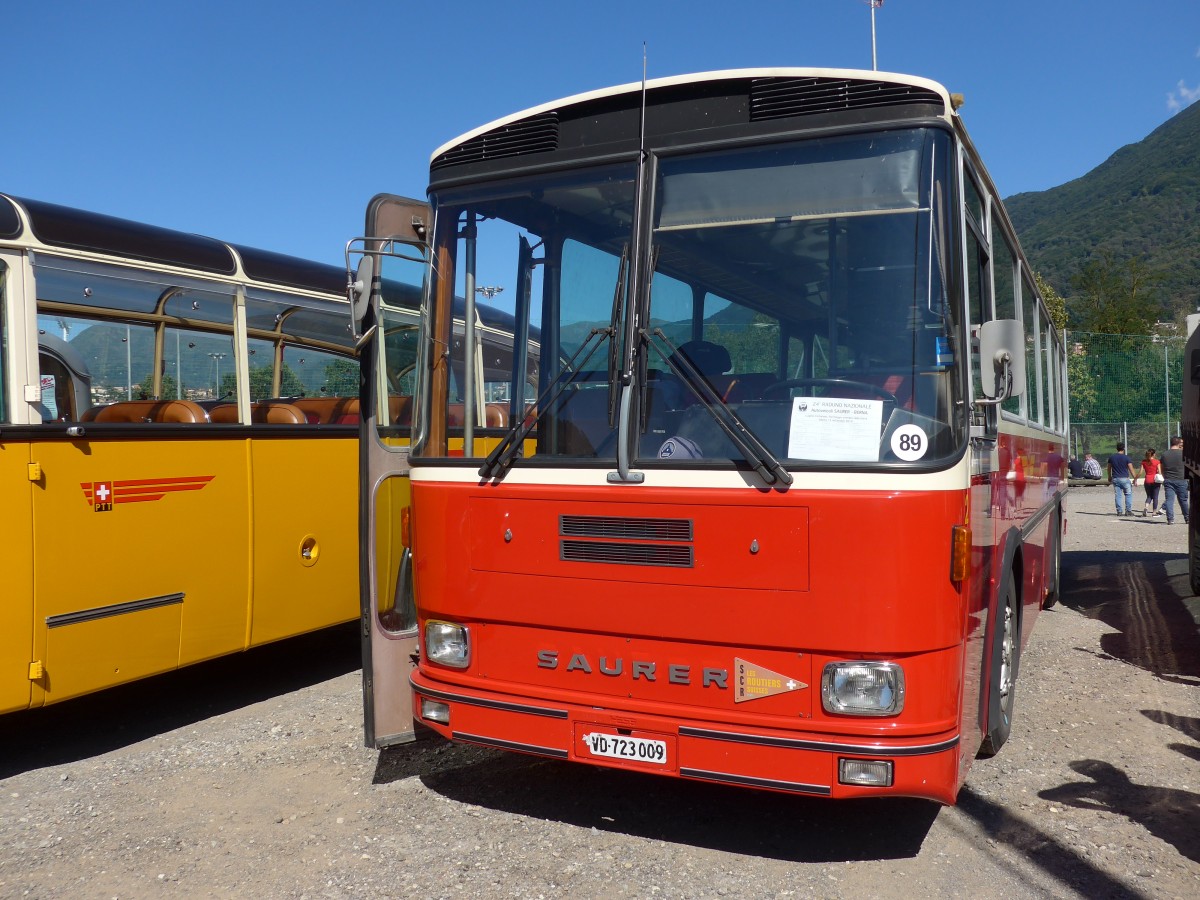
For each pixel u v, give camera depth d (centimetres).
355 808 475
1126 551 1534
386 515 493
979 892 382
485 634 425
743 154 405
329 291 786
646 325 401
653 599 386
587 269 423
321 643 888
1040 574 760
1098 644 828
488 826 451
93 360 588
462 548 427
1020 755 540
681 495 380
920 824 447
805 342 393
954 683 365
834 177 392
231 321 691
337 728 608
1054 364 977
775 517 366
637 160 419
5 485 526
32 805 494
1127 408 3067
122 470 588
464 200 460
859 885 388
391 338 478
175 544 620
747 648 371
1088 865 405
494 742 417
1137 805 470
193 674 779
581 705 397
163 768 543
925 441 361
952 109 395
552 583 405
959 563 364
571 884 391
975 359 436
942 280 374
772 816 459
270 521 690
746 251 400
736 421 378
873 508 355
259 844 436
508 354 437
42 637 542
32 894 393
